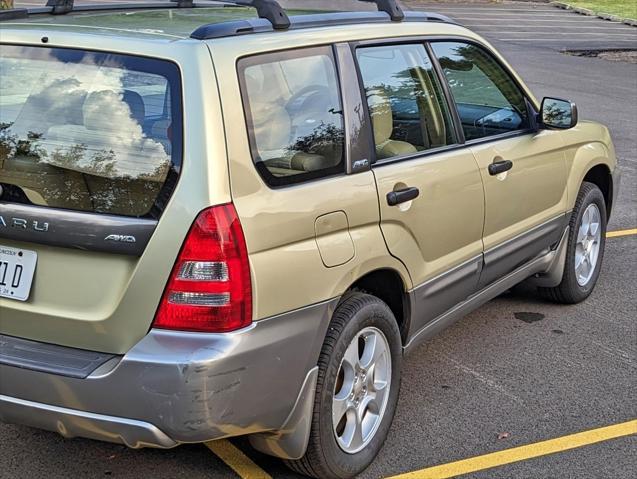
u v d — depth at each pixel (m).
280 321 3.18
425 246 4.05
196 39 3.17
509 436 4.18
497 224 4.71
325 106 3.55
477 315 5.73
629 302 6.05
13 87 3.36
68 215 3.10
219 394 3.01
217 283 2.99
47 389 3.10
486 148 4.60
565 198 5.45
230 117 3.09
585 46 24.88
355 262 3.52
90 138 3.18
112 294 3.08
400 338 3.93
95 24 3.55
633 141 11.74
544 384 4.75
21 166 3.26
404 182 3.87
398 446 4.05
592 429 4.28
